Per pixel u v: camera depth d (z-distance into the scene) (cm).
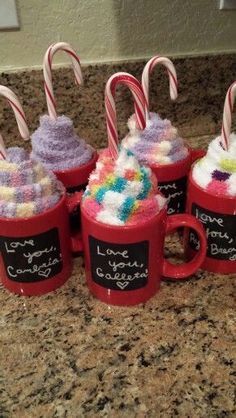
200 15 54
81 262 44
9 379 33
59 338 36
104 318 38
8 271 39
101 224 35
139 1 51
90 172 44
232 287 40
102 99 56
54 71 52
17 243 37
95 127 57
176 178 44
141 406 31
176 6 52
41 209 36
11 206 35
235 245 40
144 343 35
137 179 35
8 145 55
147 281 38
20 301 40
